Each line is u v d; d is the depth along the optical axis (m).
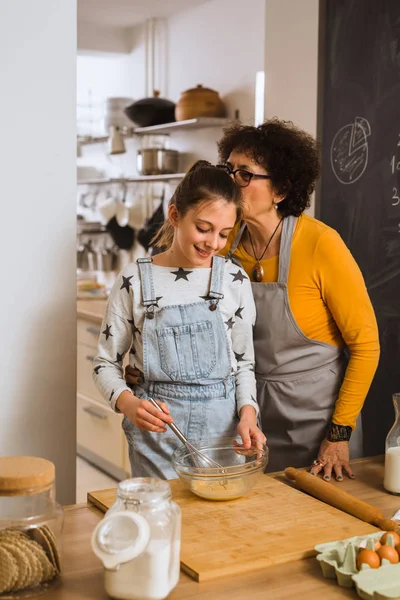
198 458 1.48
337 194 2.58
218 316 1.61
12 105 1.75
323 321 1.78
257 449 1.46
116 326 1.62
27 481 1.08
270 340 1.80
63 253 1.84
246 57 4.02
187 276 1.61
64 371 1.88
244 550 1.18
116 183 5.45
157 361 1.58
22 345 1.82
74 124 1.82
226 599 1.06
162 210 4.83
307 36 2.68
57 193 1.82
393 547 1.17
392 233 2.36
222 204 1.48
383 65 2.36
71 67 1.80
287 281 1.76
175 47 4.73
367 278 2.47
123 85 5.38
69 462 1.91
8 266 1.79
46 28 1.76
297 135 1.74
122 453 3.82
